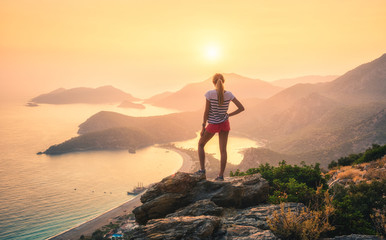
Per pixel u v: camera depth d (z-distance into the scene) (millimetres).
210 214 6473
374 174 22828
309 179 15930
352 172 26422
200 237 5168
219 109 6922
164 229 5426
